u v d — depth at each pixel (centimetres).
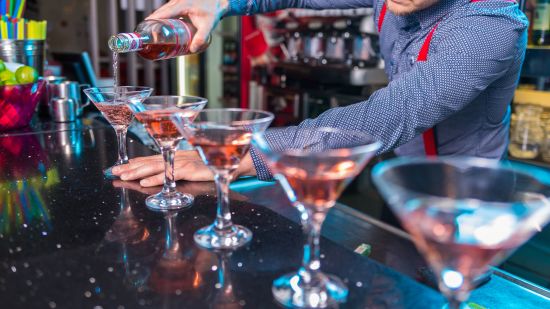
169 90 482
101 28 490
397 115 119
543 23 204
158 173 122
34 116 211
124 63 475
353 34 392
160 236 92
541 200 60
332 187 70
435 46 132
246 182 166
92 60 452
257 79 471
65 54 253
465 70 121
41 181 123
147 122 103
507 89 149
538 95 214
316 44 426
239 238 90
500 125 160
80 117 211
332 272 80
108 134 177
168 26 135
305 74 399
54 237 91
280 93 427
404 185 66
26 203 108
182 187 119
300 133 90
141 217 101
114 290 73
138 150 154
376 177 64
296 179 69
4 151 152
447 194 70
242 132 81
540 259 199
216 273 79
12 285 74
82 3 496
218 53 501
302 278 75
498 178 69
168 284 75
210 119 93
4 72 173
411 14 145
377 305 71
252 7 170
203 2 145
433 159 70
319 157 65
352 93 370
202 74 484
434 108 121
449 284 67
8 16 191
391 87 124
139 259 83
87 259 82
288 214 146
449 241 61
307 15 423
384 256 140
